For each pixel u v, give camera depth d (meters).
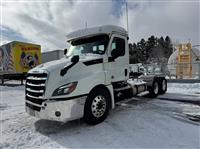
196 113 6.48
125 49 6.95
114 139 4.39
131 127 5.12
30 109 5.07
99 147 4.02
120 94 7.11
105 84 5.73
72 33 6.93
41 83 4.81
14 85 20.56
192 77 17.78
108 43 6.16
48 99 4.70
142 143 4.14
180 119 5.79
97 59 5.68
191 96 10.06
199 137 4.42
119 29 6.67
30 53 20.48
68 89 4.75
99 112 5.45
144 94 10.79
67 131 4.97
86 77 5.14
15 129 5.23
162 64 18.06
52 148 4.05
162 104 8.00
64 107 4.64
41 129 5.18
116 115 6.24
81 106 4.94
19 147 4.14
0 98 11.08
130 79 8.94
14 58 19.28
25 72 20.08
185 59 18.33
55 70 4.83
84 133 4.80
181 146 3.96
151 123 5.40
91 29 6.41
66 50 7.15
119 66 6.59
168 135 4.54
